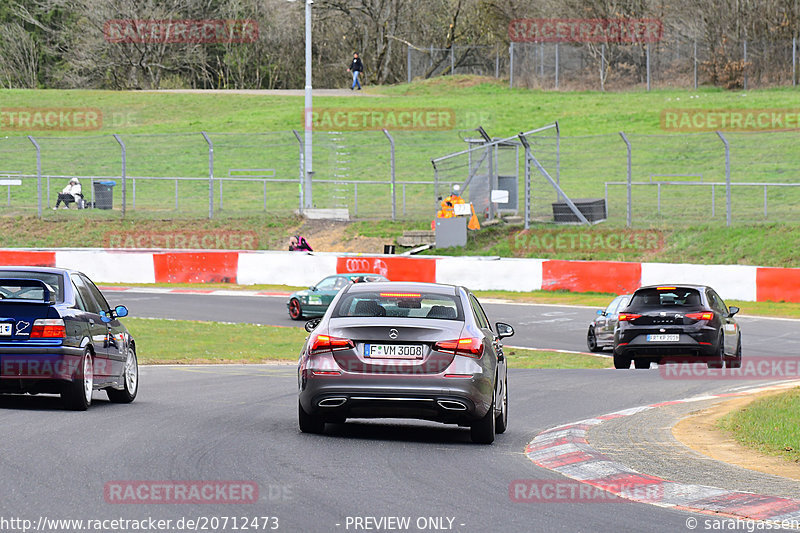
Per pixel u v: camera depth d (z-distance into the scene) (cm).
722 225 15012
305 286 14175
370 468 3397
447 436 4378
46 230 16625
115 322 5147
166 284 14450
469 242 15238
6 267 4791
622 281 13038
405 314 4100
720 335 7500
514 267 13525
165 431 4059
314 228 16512
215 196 19250
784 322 10681
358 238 15975
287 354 8488
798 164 18600
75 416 4409
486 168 17338
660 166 19475
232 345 8838
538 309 11925
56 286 4709
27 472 3098
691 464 3559
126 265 14575
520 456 3819
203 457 3484
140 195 19400
